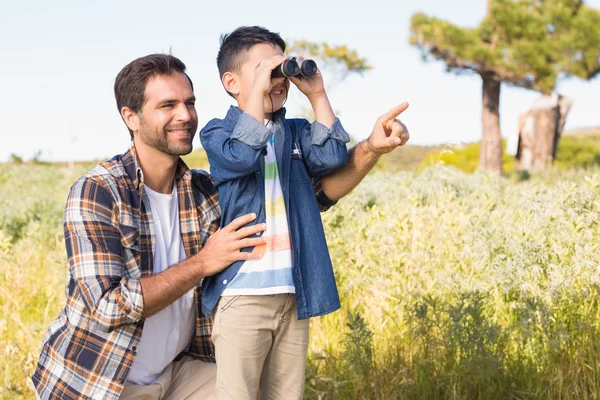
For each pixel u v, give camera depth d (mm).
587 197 4703
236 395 2943
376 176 10906
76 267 2828
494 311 4488
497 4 22375
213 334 3012
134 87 2939
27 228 8859
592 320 4137
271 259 2932
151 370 3139
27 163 23875
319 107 3078
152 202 3086
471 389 3895
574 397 3814
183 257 3160
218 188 3125
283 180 3008
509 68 22094
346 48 16234
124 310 2752
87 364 2883
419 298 4422
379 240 5371
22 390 4105
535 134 24109
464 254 4848
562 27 22297
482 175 9438
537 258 4418
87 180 2920
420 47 23109
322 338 4613
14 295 5633
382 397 3822
